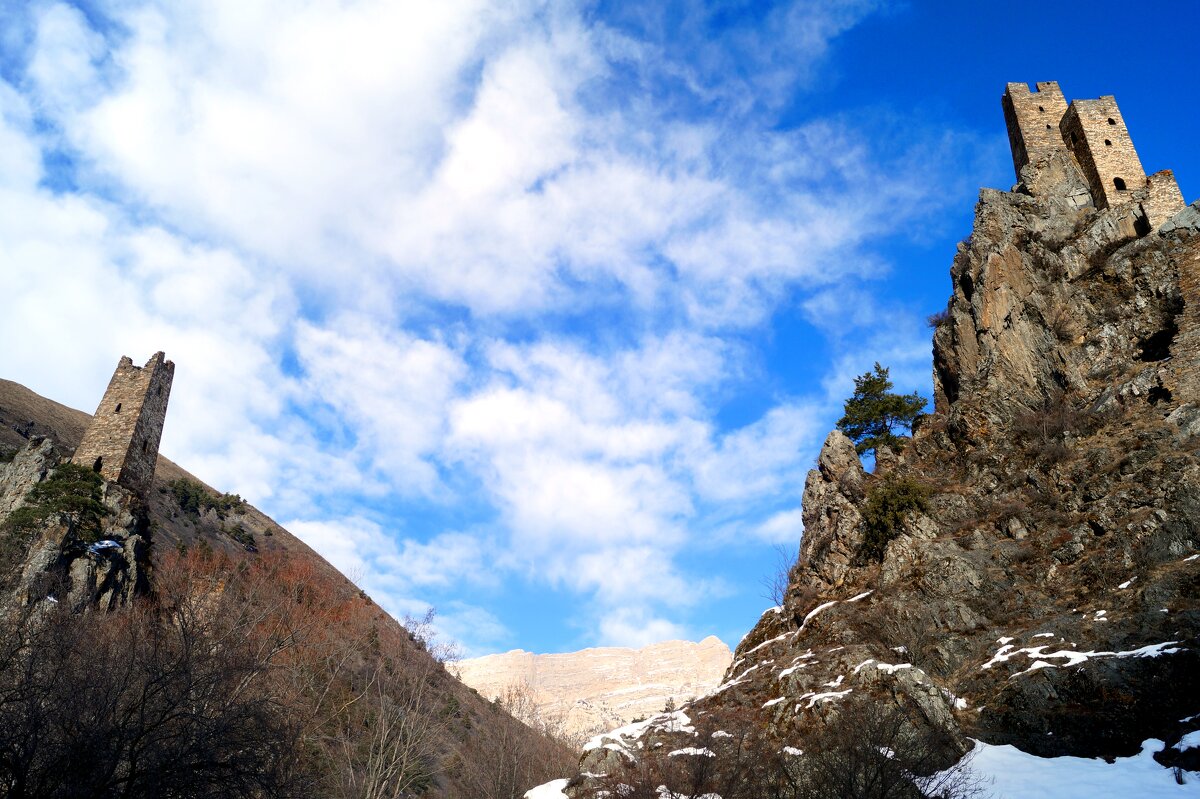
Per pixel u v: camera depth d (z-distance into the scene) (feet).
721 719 101.09
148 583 170.19
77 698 69.77
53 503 167.12
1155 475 103.40
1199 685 74.84
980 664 92.89
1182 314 127.95
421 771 148.05
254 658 115.03
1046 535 107.96
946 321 154.10
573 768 167.32
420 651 225.15
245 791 74.08
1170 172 157.07
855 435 157.38
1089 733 76.89
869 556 120.98
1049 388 133.39
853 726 80.12
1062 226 159.63
